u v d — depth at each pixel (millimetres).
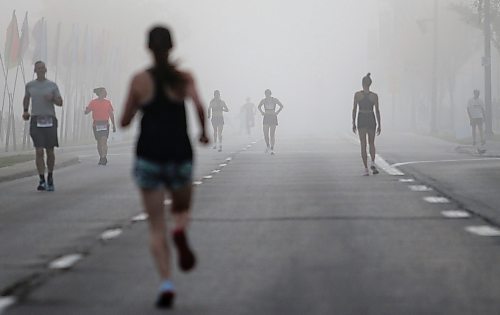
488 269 21375
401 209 33906
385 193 40188
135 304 18047
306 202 36812
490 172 52281
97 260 23328
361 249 24547
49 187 43875
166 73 18484
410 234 27281
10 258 23859
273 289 19297
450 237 26594
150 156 18344
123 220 31734
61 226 30328
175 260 23078
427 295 18547
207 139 18984
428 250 24250
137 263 22828
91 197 40406
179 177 18469
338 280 20219
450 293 18719
